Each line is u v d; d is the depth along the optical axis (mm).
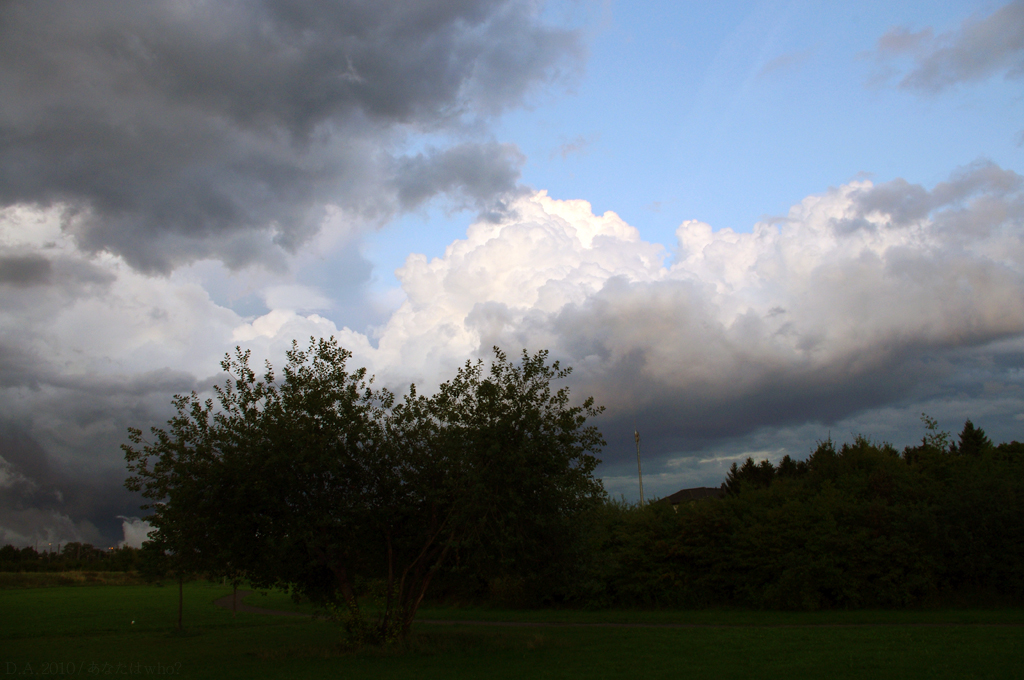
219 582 23938
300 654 22656
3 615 46688
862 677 15195
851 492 41062
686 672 16844
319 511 22047
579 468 22859
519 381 23000
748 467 87188
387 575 25969
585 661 19516
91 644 29125
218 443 22219
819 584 35344
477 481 21141
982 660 17031
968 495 34719
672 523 42125
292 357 23625
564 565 23922
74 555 182125
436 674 17609
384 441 23641
